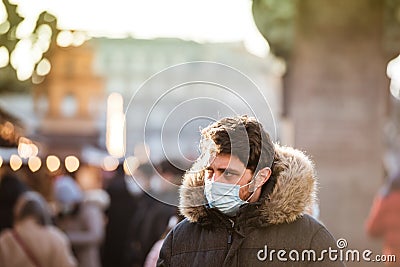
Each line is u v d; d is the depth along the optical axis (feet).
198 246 19.80
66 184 51.62
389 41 41.93
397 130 49.34
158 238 37.58
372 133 41.32
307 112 41.37
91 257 51.08
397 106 50.85
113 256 54.19
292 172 19.33
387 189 35.32
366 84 41.22
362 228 41.14
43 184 60.54
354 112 41.29
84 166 71.41
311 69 41.22
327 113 41.29
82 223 51.31
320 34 41.14
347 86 41.19
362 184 41.39
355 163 41.37
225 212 19.47
